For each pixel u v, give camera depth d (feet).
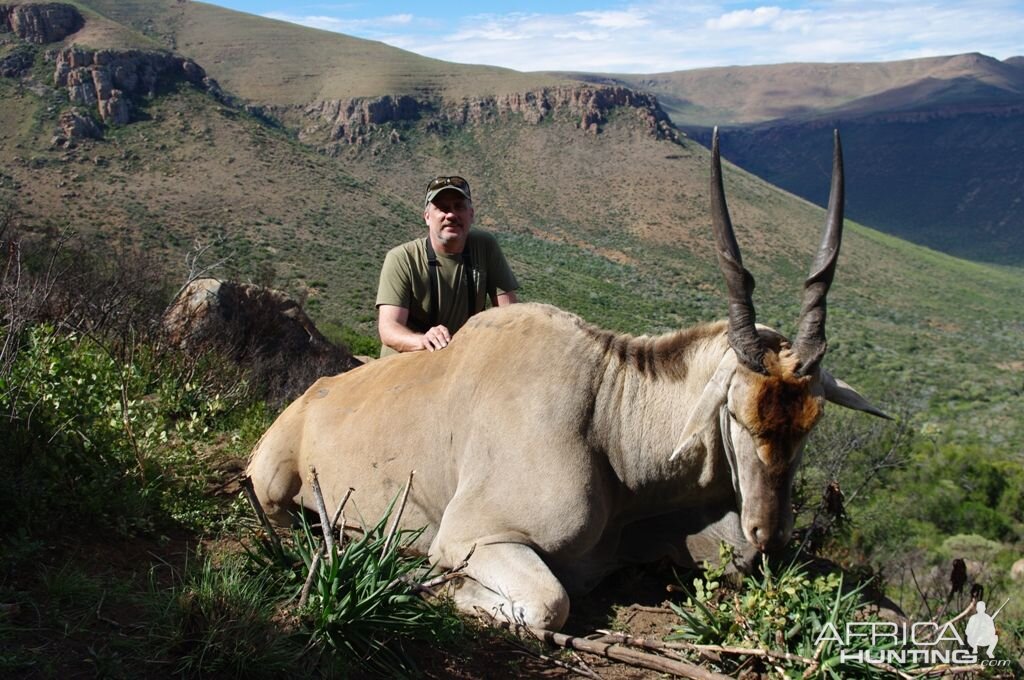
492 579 9.82
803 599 9.52
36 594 8.25
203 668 7.52
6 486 9.42
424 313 13.50
